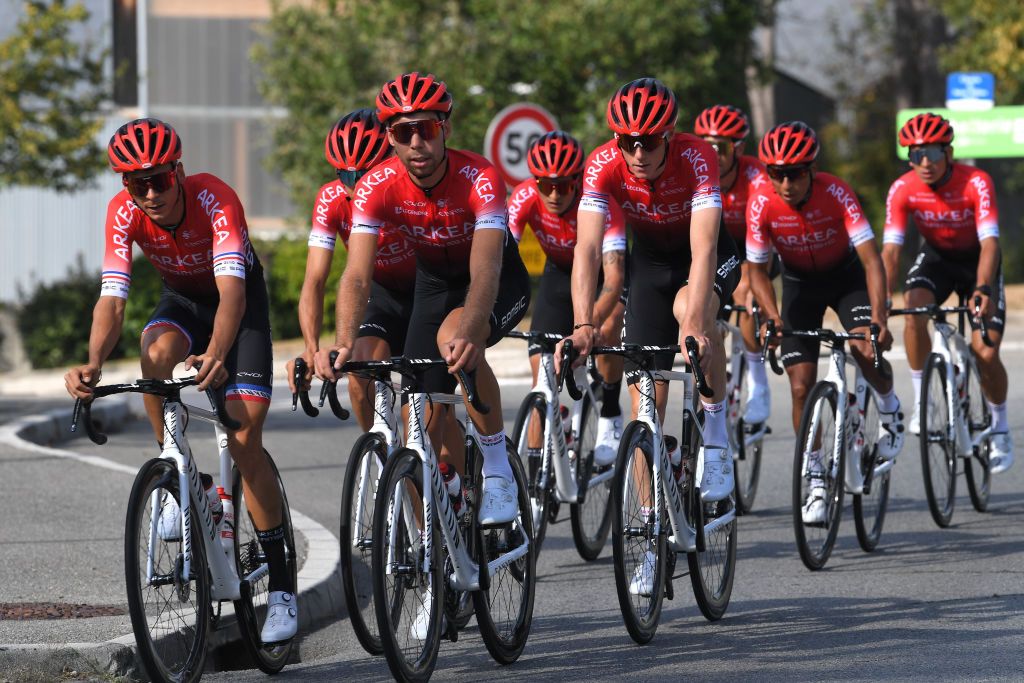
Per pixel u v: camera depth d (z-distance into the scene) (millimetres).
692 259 14938
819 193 18453
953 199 20484
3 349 59719
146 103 70438
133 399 34281
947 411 19688
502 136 29391
